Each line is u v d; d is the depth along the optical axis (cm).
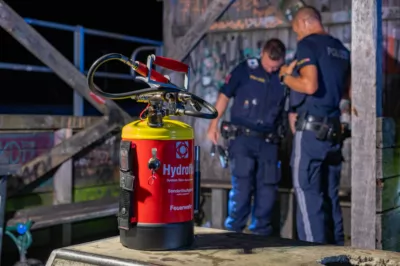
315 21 435
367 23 375
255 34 520
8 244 417
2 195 370
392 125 398
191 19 552
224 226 507
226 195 509
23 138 405
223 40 535
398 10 456
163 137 176
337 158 426
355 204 386
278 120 470
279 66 468
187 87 190
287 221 489
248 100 469
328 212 440
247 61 477
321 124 410
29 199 419
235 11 527
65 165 437
